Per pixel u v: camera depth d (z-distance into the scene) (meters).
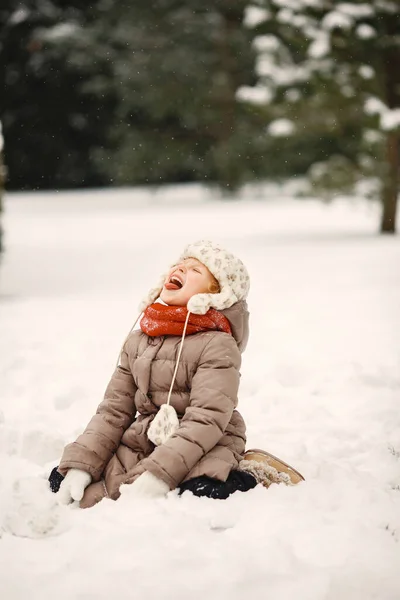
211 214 29.25
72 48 38.78
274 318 9.88
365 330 8.98
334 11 18.23
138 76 36.97
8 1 41.66
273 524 3.70
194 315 4.31
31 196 40.03
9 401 6.53
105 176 45.28
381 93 19.02
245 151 35.81
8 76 42.38
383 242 17.98
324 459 4.96
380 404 6.22
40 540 3.58
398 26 18.55
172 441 4.00
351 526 3.68
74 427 5.74
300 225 23.81
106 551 3.43
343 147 21.42
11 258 17.78
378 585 3.18
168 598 3.09
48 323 10.05
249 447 5.16
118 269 15.70
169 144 37.88
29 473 4.71
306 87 19.20
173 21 37.47
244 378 6.97
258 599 3.09
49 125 43.50
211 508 3.81
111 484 4.12
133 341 4.48
